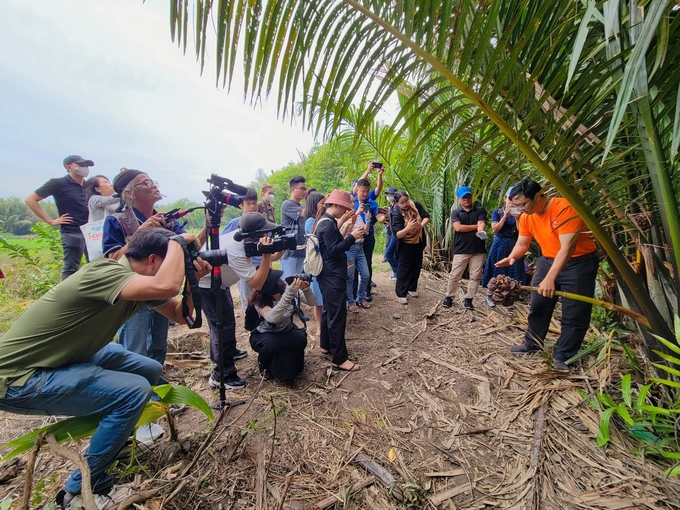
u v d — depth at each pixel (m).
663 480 1.86
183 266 1.66
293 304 2.71
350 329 3.86
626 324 3.16
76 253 4.32
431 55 1.21
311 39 1.19
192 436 2.17
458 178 5.45
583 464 1.99
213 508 1.71
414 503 1.75
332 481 1.88
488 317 4.10
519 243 3.06
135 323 2.31
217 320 2.32
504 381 2.80
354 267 4.31
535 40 1.45
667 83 1.29
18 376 1.49
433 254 6.20
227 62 1.20
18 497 1.76
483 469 1.98
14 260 6.25
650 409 1.89
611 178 1.74
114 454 1.65
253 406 2.49
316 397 2.61
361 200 4.39
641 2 1.11
